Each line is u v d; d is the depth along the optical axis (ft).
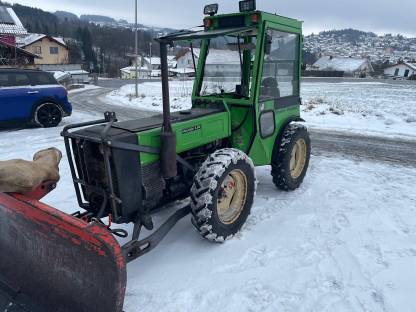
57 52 171.63
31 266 9.82
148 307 9.56
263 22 13.30
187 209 12.56
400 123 35.27
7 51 102.42
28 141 26.48
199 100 14.84
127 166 10.28
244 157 12.36
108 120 11.18
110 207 10.53
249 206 13.10
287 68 15.97
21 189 9.33
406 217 14.37
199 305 9.59
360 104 50.55
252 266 11.18
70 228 8.34
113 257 7.95
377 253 11.84
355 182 18.35
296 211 14.94
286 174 16.12
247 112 13.97
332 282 10.43
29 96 30.83
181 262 11.44
